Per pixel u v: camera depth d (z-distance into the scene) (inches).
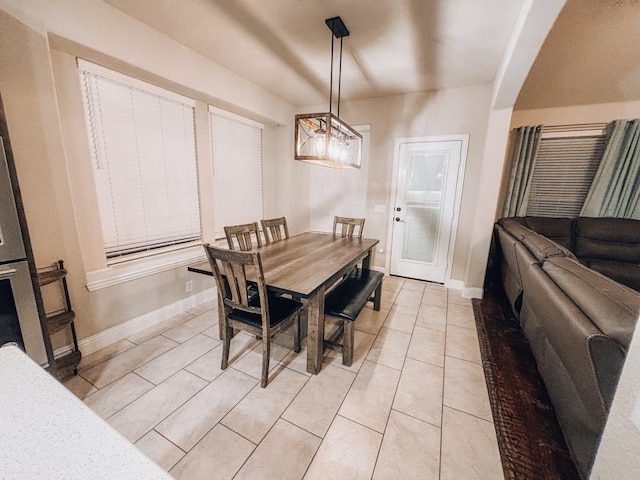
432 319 109.8
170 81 93.2
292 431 57.9
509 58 80.4
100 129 83.3
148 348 85.8
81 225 81.0
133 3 73.9
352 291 90.1
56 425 19.5
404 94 141.2
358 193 163.5
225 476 48.8
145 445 54.1
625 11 75.5
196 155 114.7
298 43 92.7
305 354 85.3
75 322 77.8
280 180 165.9
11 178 49.8
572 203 146.5
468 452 54.3
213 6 74.7
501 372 78.2
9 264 50.4
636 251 125.0
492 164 120.7
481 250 127.7
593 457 42.6
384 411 63.7
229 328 75.6
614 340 36.8
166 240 107.0
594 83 117.3
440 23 79.0
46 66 66.1
